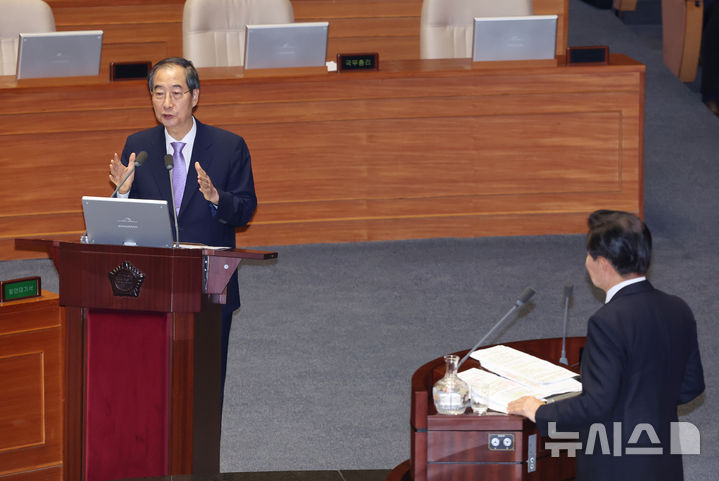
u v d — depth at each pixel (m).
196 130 8.34
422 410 6.59
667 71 22.00
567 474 6.84
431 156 14.30
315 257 13.98
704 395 10.19
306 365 10.85
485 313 12.16
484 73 14.05
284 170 14.14
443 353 11.12
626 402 6.04
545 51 14.20
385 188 14.35
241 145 8.46
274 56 13.80
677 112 19.83
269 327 11.80
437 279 13.21
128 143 8.34
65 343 7.33
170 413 7.34
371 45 17.98
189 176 8.25
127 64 13.66
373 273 13.43
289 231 14.32
